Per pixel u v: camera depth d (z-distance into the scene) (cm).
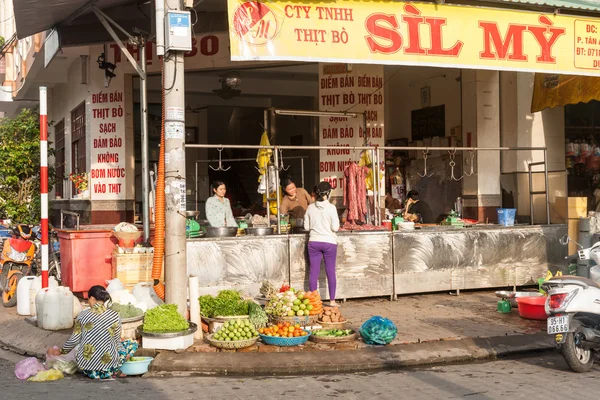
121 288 827
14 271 1000
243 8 730
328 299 981
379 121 1262
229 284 923
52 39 1098
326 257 921
